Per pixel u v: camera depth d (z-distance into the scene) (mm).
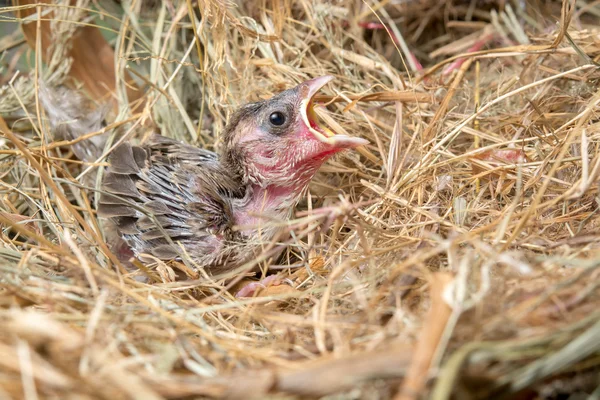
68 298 150
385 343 132
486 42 253
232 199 192
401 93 210
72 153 231
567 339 124
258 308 162
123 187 190
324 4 243
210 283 174
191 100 246
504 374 122
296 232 195
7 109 230
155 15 253
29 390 121
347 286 160
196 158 198
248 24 237
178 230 184
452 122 211
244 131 190
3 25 272
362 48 248
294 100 188
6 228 192
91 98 244
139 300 152
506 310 133
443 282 133
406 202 186
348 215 165
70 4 245
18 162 214
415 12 268
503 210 180
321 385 120
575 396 126
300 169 190
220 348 142
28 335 126
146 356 135
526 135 206
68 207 173
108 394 121
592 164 175
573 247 156
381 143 214
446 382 115
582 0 265
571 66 219
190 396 125
